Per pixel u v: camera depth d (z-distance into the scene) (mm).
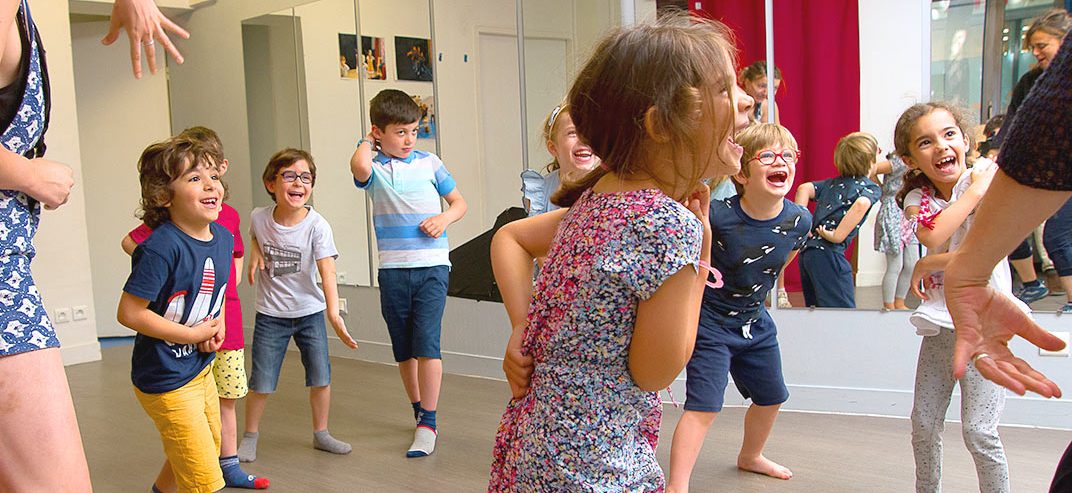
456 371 4984
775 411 2938
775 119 3848
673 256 1107
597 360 1187
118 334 6648
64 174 1364
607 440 1184
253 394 3418
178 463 2346
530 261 1419
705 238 1237
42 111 1397
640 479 1217
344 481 3105
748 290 2646
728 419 3779
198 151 2363
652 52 1103
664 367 1153
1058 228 3354
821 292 3840
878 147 3676
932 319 2254
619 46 1140
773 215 2602
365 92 5312
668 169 1153
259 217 3465
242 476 3059
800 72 3793
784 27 3799
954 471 3010
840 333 3818
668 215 1119
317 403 3498
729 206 2625
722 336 2684
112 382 5023
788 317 3914
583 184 1334
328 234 3449
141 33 1759
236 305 3148
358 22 5297
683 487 2553
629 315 1165
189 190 2322
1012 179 1006
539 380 1234
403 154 3570
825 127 3768
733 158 1156
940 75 3549
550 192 3396
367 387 4695
